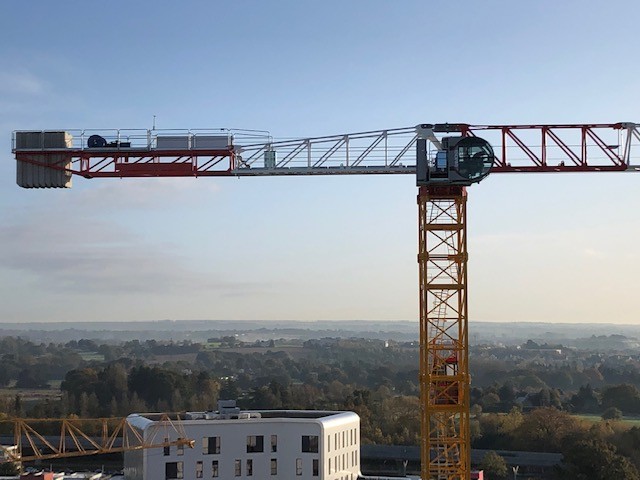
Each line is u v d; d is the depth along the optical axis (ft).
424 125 393.09
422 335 378.32
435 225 377.91
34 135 398.01
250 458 532.73
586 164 397.80
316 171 398.83
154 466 511.40
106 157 402.11
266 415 588.91
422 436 377.09
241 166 402.11
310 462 533.96
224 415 547.08
